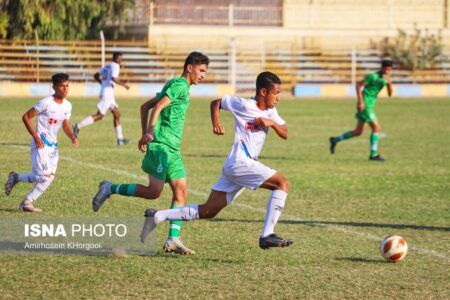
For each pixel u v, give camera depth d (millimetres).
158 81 90562
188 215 17984
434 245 20000
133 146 40969
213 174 31656
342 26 103000
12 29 86938
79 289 15453
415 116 65625
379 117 64375
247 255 18484
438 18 104938
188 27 94188
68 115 22719
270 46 97312
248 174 17656
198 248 19078
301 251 19031
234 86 91688
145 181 29281
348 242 20125
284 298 15211
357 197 27000
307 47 98625
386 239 18141
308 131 52188
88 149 39094
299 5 100938
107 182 19016
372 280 16562
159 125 18562
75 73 87438
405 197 27172
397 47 99062
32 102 69375
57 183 27938
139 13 96188
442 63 100375
